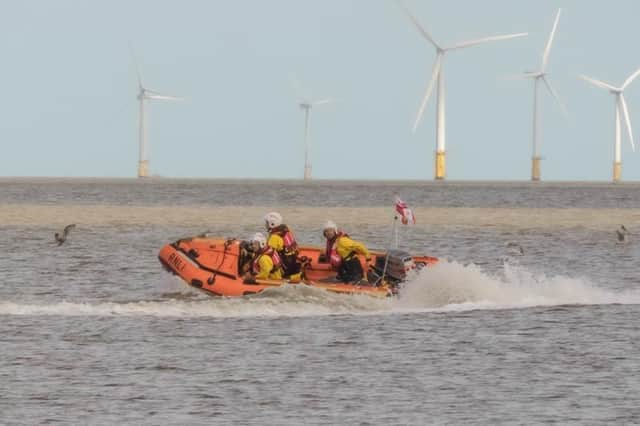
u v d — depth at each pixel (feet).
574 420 232.12
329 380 261.24
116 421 228.63
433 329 319.88
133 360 278.87
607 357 286.05
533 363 279.08
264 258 354.54
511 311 349.82
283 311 343.05
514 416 234.38
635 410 238.68
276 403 242.17
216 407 238.89
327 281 361.92
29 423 226.99
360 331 315.78
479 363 278.87
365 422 229.86
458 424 229.04
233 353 287.28
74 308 348.38
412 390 253.44
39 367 271.08
